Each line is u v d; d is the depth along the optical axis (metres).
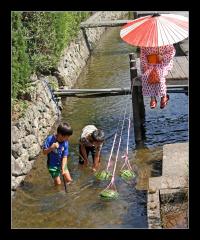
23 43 9.86
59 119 11.67
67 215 7.45
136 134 10.02
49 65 12.42
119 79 15.38
